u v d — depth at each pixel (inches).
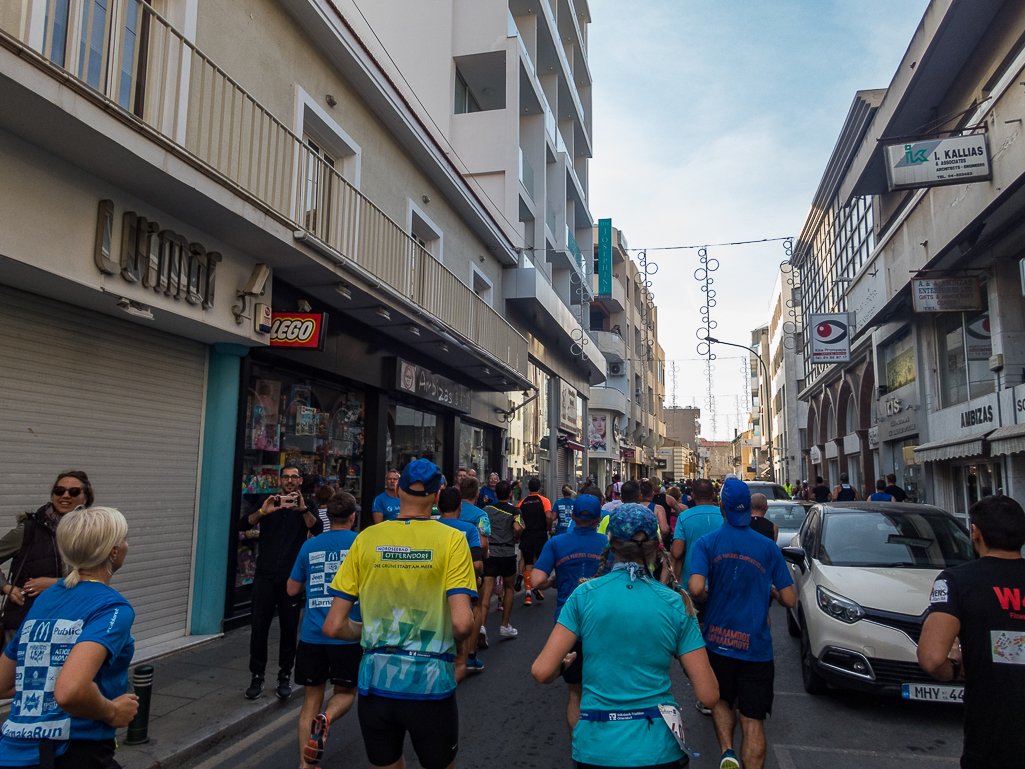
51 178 213.6
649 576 104.4
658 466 2271.2
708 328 877.8
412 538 124.3
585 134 1131.9
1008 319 515.2
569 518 382.0
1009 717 97.1
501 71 775.7
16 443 223.5
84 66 225.0
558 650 99.4
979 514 108.5
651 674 97.5
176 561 293.9
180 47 248.1
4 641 171.3
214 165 281.7
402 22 745.6
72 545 99.0
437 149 522.3
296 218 324.5
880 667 209.9
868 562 251.0
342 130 405.1
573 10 1040.8
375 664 120.2
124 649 97.7
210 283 284.5
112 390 263.1
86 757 92.4
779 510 515.2
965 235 495.5
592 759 94.3
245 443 338.0
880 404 843.4
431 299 474.9
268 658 271.3
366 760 181.8
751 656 155.1
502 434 777.6
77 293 233.8
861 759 181.8
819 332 836.0
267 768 177.0
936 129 627.8
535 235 846.5
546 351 904.9
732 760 117.0
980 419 550.6
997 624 100.0
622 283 1720.0
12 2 188.5
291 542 227.6
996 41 520.1
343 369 418.0
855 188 801.6
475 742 194.5
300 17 356.8
